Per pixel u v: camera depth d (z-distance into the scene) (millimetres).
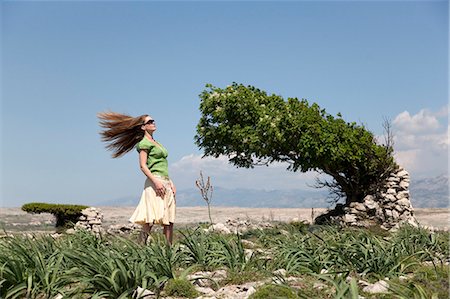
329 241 9266
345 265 7832
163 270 6820
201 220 27266
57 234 14695
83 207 22234
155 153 9797
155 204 9633
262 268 7605
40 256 6902
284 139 18344
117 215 32594
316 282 6723
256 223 21219
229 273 7246
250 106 18938
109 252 6930
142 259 7039
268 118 18438
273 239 10680
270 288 5961
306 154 18312
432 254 9078
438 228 17047
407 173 18438
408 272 7855
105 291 6105
